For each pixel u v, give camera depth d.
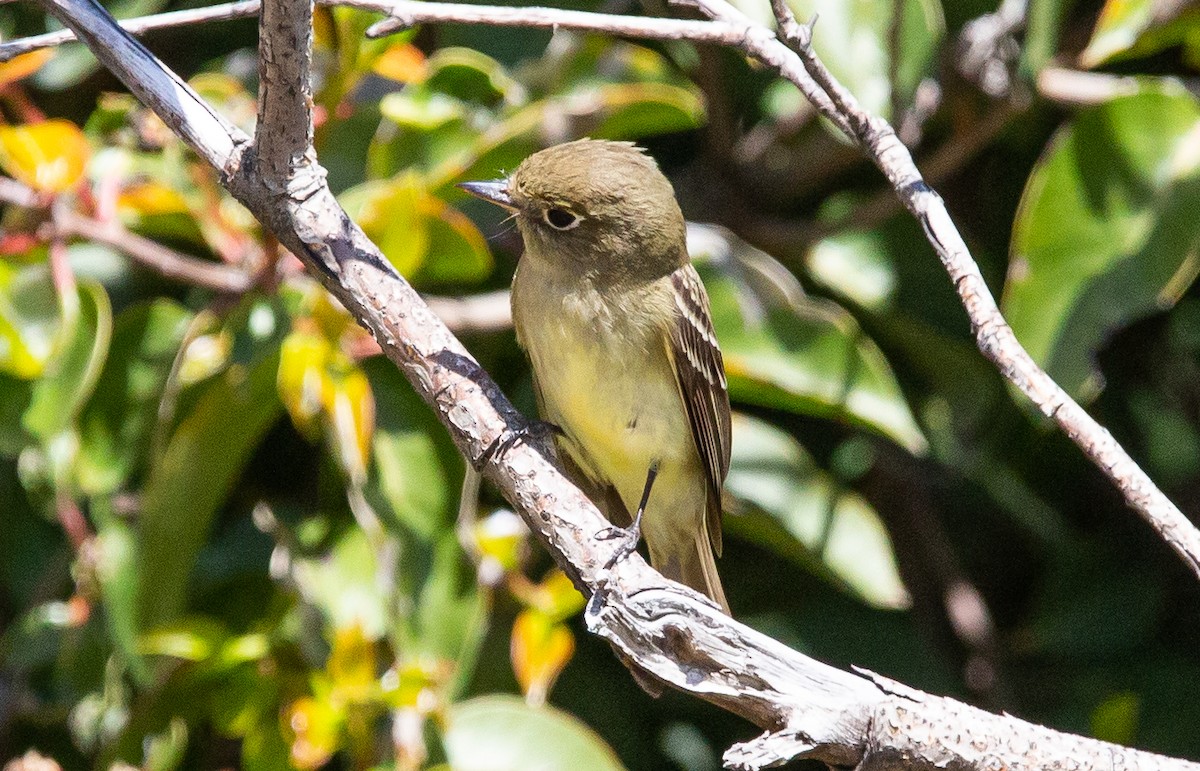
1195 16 10.20
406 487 9.92
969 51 10.68
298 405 9.02
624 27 7.14
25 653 10.29
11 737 11.06
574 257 9.01
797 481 10.43
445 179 9.87
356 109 10.41
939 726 6.19
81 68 10.71
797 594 11.95
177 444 9.23
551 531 7.18
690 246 10.49
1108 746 6.30
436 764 9.57
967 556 12.92
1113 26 10.30
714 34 7.23
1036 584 12.83
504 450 7.29
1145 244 10.00
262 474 11.29
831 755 6.22
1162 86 10.04
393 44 9.62
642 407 9.16
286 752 9.59
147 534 9.40
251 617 10.77
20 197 9.29
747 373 10.05
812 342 10.23
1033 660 12.28
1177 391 12.26
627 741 11.63
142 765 10.01
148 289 11.30
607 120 10.12
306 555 9.99
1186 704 11.75
